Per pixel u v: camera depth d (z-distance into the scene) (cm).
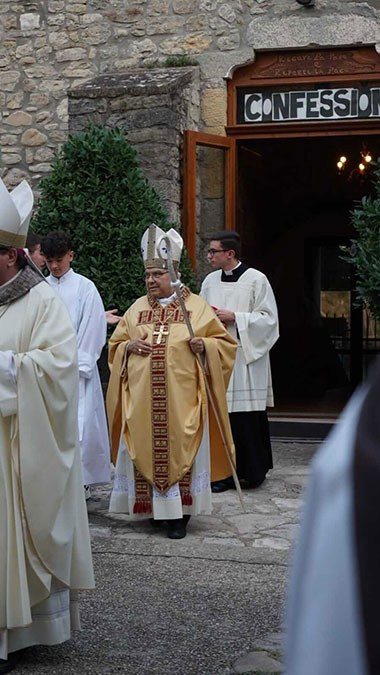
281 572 459
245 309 661
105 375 802
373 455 72
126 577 450
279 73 843
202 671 339
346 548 72
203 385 520
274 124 841
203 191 841
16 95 884
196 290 805
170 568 464
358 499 72
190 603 414
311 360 1232
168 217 772
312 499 77
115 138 748
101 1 861
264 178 1178
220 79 845
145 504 526
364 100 830
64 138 876
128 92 788
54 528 333
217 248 668
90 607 408
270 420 843
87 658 350
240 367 648
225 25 841
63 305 353
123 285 737
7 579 324
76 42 867
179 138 809
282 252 1289
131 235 735
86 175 753
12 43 881
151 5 852
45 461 331
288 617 77
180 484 518
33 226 760
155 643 366
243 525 552
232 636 374
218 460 547
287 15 826
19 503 329
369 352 1319
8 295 346
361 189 1274
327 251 1331
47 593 332
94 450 583
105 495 639
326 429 833
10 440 334
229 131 849
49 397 334
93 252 746
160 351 518
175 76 805
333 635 71
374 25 811
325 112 838
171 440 511
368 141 1210
